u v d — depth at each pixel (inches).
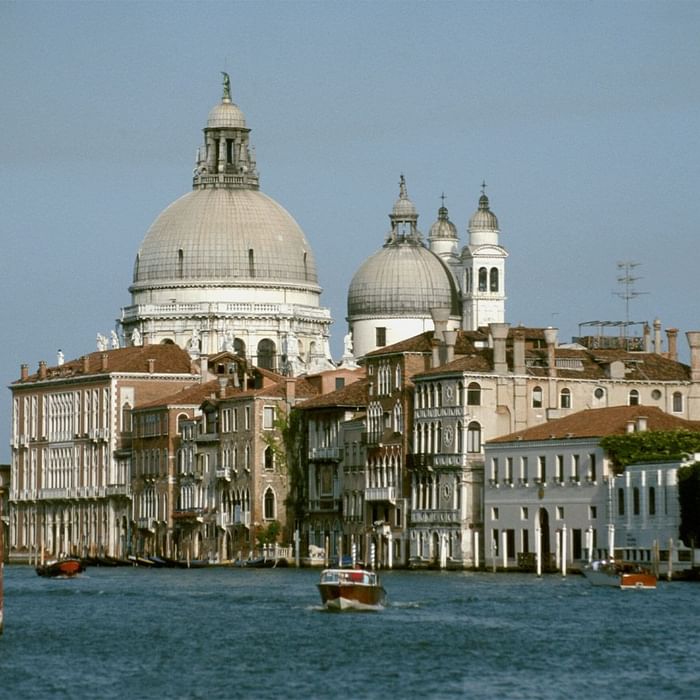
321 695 7234.3
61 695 7258.9
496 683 7490.2
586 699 7140.8
